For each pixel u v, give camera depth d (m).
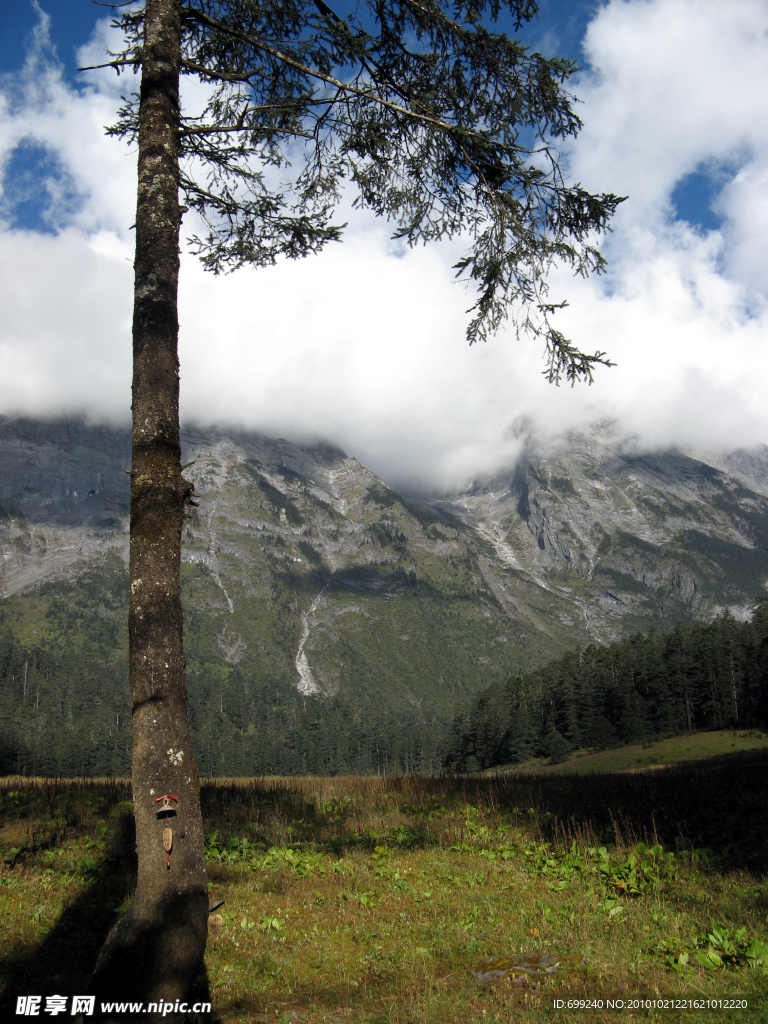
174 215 5.44
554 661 111.00
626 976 5.45
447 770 119.00
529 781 19.17
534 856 9.77
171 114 5.64
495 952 6.20
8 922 6.48
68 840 9.99
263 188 7.07
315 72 6.35
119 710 149.25
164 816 4.16
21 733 113.19
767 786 14.94
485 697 111.44
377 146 6.94
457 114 6.91
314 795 16.56
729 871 8.45
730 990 5.00
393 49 6.73
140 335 5.05
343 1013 4.88
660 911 7.11
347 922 7.05
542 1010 4.83
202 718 169.50
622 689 90.19
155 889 4.04
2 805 12.94
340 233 7.23
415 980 5.53
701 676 84.94
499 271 6.74
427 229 7.41
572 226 6.81
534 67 6.46
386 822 12.74
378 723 148.12
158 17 5.79
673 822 11.91
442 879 8.84
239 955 5.99
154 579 4.59
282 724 173.38
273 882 8.53
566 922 6.91
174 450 4.94
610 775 22.08
